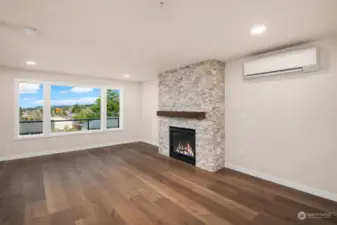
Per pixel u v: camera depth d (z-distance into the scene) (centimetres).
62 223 202
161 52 318
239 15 192
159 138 514
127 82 650
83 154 497
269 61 299
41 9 180
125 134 650
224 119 387
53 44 279
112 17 197
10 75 440
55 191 280
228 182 313
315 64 252
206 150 376
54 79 500
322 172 259
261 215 219
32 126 489
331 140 250
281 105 299
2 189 286
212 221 207
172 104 464
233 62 370
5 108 437
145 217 214
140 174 351
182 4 171
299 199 255
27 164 409
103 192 277
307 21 206
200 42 271
